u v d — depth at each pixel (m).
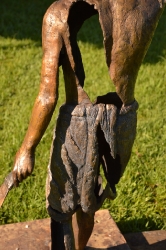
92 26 9.73
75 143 2.62
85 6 2.60
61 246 3.03
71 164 2.67
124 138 2.71
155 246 3.91
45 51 2.48
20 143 5.43
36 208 4.50
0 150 5.38
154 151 5.36
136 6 2.41
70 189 2.74
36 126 2.53
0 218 4.37
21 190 4.65
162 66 7.97
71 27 2.63
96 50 8.49
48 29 2.46
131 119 2.69
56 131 2.66
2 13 10.39
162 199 4.66
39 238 3.64
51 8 2.46
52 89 2.47
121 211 4.43
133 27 2.40
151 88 7.02
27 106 6.37
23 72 7.61
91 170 2.65
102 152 2.97
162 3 2.49
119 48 2.41
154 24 2.50
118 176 2.98
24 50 8.53
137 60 2.51
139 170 5.03
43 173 4.96
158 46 8.83
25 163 2.58
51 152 2.70
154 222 4.36
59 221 2.89
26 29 9.54
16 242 3.60
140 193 4.66
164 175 4.96
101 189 3.00
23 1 11.30
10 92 6.93
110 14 2.36
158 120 6.09
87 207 2.79
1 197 2.71
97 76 7.39
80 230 3.21
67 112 2.61
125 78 2.51
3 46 8.65
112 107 2.56
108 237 3.68
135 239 3.99
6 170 5.01
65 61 2.53
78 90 2.58
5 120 6.08
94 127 2.56
